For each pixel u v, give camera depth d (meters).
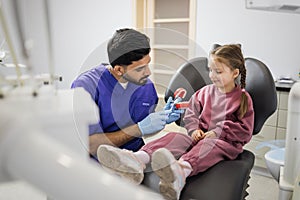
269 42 2.47
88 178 0.20
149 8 3.15
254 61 1.48
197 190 1.02
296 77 2.39
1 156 0.18
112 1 3.29
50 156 0.19
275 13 2.39
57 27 3.71
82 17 3.52
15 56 0.20
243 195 1.15
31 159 0.19
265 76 1.40
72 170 0.19
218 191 1.02
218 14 2.68
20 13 0.18
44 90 0.21
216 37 2.72
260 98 1.40
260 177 2.24
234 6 2.58
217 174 1.11
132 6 3.14
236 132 1.31
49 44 0.21
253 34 2.53
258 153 2.21
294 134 1.07
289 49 2.39
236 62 1.30
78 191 0.19
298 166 1.10
